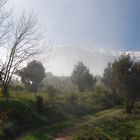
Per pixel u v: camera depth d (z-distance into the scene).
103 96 96.06
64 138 37.19
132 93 72.19
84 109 76.12
